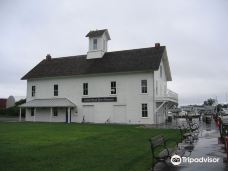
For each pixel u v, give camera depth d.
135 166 10.52
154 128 28.83
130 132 23.50
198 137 20.67
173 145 16.30
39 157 11.81
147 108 38.31
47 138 19.05
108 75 41.38
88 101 42.59
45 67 49.03
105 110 41.06
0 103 77.25
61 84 45.38
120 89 40.31
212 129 28.86
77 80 43.97
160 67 42.62
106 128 28.38
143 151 13.77
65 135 21.16
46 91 46.66
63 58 49.94
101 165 10.51
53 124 35.59
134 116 39.00
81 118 42.91
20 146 14.95
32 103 45.88
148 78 38.59
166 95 40.81
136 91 39.19
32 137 19.69
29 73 48.88
